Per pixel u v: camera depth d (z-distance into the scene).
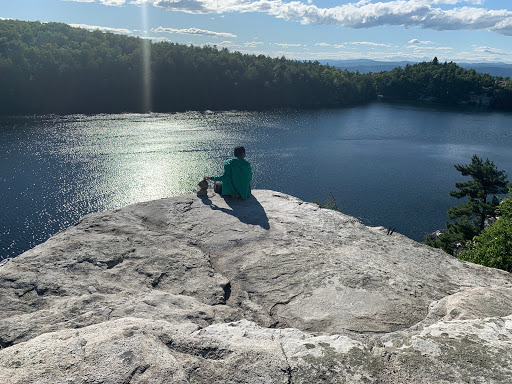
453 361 2.14
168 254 4.45
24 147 67.56
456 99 165.25
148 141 75.56
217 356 2.15
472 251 12.88
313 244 4.94
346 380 2.02
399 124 108.44
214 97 133.75
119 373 1.86
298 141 84.44
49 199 47.69
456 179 61.50
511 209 16.16
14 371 1.83
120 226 5.11
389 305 3.60
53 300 3.28
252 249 4.75
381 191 56.25
